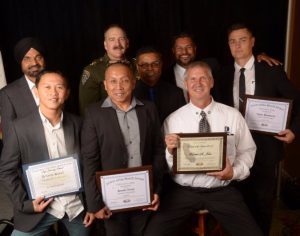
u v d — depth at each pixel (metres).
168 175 2.29
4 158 1.75
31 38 2.15
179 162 1.91
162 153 1.97
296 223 2.70
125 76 1.78
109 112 1.82
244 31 2.20
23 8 2.72
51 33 2.79
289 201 2.91
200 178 2.04
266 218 2.41
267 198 2.37
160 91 2.31
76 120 1.87
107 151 1.82
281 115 2.15
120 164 1.83
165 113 2.29
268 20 2.93
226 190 2.08
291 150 3.19
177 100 2.31
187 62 2.56
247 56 2.25
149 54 2.23
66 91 1.76
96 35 2.83
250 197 2.43
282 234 2.57
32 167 1.72
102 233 2.34
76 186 1.80
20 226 1.82
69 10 2.77
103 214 1.84
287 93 2.19
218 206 2.04
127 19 2.83
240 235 1.99
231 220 2.02
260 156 2.30
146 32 2.87
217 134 1.87
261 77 2.22
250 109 2.21
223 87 2.37
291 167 3.20
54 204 1.83
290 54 2.99
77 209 1.87
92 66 2.44
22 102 2.08
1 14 2.72
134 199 1.87
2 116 2.08
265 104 2.17
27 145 1.74
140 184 1.85
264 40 2.98
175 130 2.08
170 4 2.83
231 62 3.00
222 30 2.93
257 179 2.36
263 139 2.27
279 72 2.21
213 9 2.88
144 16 2.84
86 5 2.77
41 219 1.79
